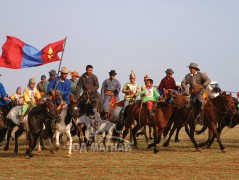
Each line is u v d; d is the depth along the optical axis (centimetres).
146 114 1788
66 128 1645
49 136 1727
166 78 2098
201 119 1827
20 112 1694
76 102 1655
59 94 1680
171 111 1744
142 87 1881
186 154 1712
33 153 1766
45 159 1597
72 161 1538
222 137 2575
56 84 1742
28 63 1836
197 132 1927
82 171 1338
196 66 1797
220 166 1421
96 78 1916
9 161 1554
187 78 1816
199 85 1789
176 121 1869
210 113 1805
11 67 1827
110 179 1211
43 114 1603
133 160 1552
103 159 1581
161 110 1755
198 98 1788
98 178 1226
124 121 1923
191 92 1806
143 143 2164
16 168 1398
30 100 1712
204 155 1680
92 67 1906
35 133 1622
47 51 1820
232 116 1869
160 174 1285
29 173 1308
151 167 1409
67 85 1772
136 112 1850
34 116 1616
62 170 1356
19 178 1230
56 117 1585
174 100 1747
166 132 2184
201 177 1237
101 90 2097
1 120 1845
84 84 1902
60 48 1823
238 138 2494
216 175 1267
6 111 2033
